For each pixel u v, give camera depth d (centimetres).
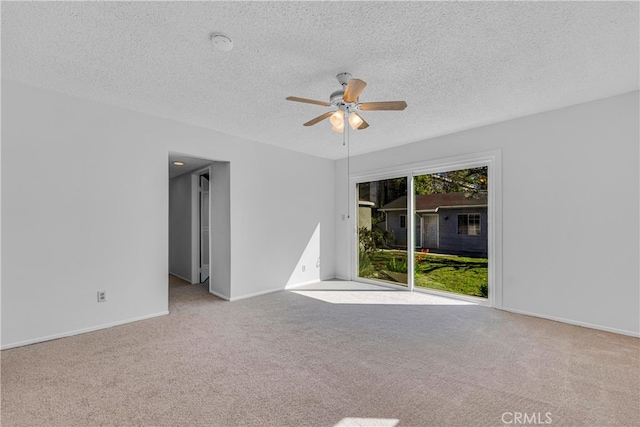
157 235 342
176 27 187
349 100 223
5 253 253
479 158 379
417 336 285
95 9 170
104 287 304
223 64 230
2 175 252
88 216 294
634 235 280
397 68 236
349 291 465
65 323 280
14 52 213
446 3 164
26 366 224
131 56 220
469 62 227
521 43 203
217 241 441
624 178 285
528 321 324
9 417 167
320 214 548
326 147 481
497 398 186
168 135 351
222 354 246
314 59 223
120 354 245
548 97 293
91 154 296
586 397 186
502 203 362
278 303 399
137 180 327
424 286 452
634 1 162
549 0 162
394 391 194
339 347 260
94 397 186
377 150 499
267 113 331
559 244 321
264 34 193
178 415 170
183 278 561
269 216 462
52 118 275
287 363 231
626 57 221
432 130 393
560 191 321
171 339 276
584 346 259
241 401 183
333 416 170
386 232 503
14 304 256
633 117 280
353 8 169
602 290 296
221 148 402
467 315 346
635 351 248
